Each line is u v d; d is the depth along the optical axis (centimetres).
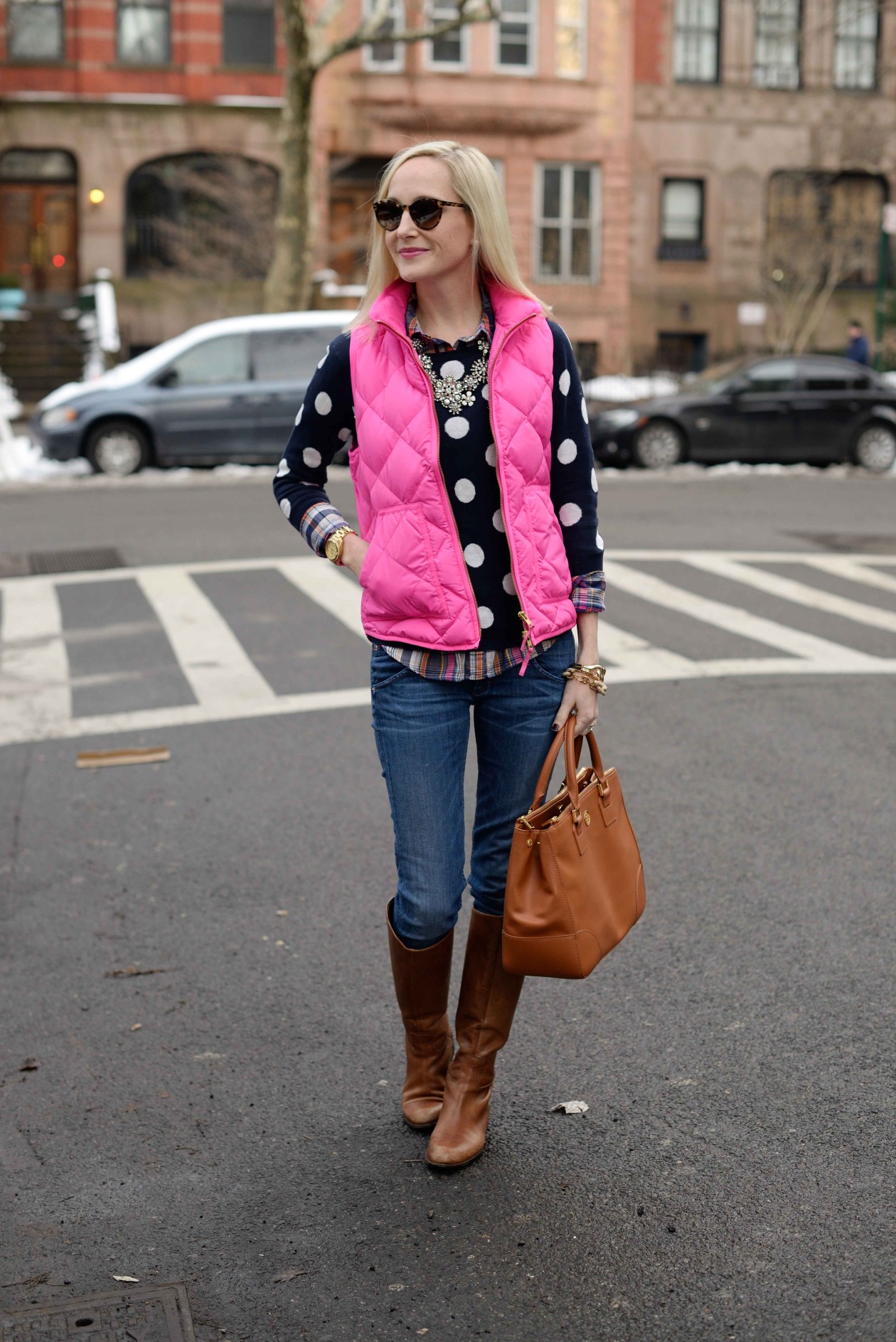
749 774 624
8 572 1153
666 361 3453
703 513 1501
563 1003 410
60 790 623
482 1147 329
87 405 1797
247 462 1911
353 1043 390
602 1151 329
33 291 3047
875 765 636
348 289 2759
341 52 2384
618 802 321
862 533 1377
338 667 839
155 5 2980
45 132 2955
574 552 319
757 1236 294
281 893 500
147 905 492
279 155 3008
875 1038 380
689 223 3444
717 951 441
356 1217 306
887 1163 320
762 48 3434
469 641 304
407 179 294
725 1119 342
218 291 2977
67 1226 306
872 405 1978
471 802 600
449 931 329
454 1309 274
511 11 3170
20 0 2945
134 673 832
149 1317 274
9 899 501
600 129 3259
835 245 3394
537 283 3281
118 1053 387
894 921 461
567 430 313
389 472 302
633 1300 275
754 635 920
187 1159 333
